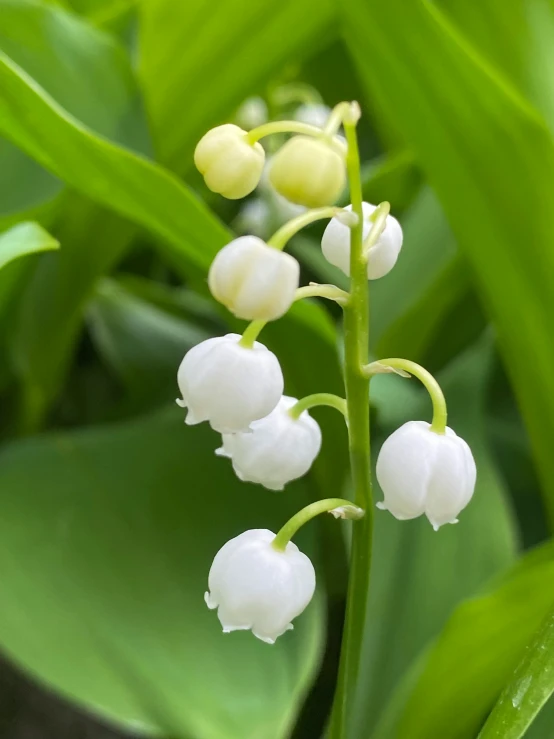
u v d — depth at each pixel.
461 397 0.28
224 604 0.20
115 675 0.23
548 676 0.21
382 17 0.23
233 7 0.26
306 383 0.27
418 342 0.31
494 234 0.24
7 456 0.26
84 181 0.23
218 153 0.19
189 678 0.23
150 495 0.25
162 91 0.29
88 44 0.25
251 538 0.20
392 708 0.23
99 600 0.24
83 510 0.25
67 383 0.40
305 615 0.24
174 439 0.27
